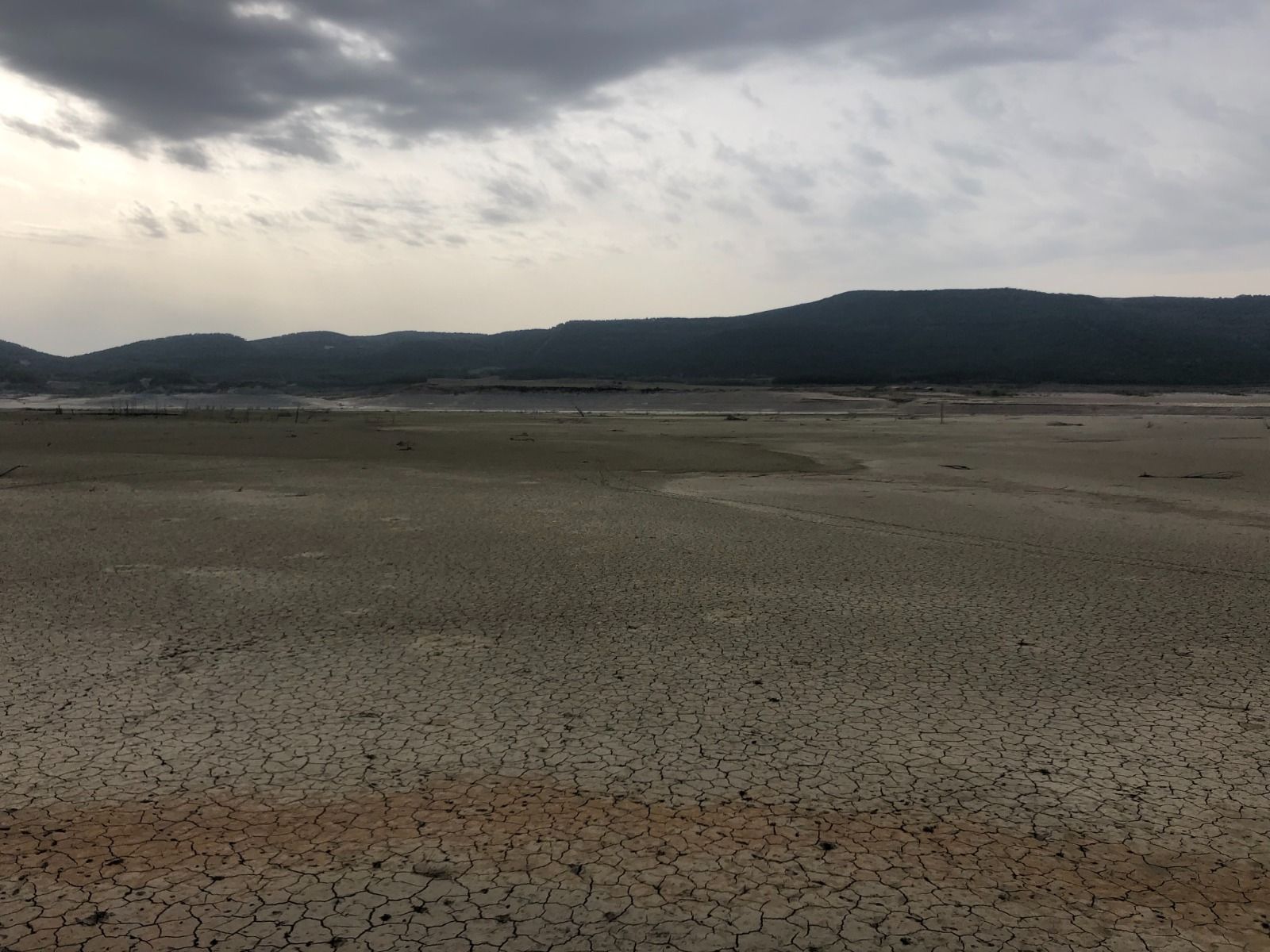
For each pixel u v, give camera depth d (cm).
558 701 749
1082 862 501
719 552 1432
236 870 485
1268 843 522
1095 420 6762
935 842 521
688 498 2155
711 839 521
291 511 1866
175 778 599
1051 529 1695
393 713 721
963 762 632
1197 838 528
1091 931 436
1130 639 940
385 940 423
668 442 4241
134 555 1373
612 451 3625
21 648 888
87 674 812
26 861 493
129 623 987
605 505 2019
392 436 4462
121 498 2039
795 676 817
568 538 1559
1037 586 1195
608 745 658
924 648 905
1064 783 599
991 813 557
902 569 1307
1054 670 837
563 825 537
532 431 5169
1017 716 718
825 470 2919
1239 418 6800
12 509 1855
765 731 687
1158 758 640
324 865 491
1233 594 1152
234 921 437
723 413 8956
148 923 435
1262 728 694
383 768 617
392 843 516
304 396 14062
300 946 418
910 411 9206
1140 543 1546
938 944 424
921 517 1850
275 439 4169
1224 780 605
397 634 951
